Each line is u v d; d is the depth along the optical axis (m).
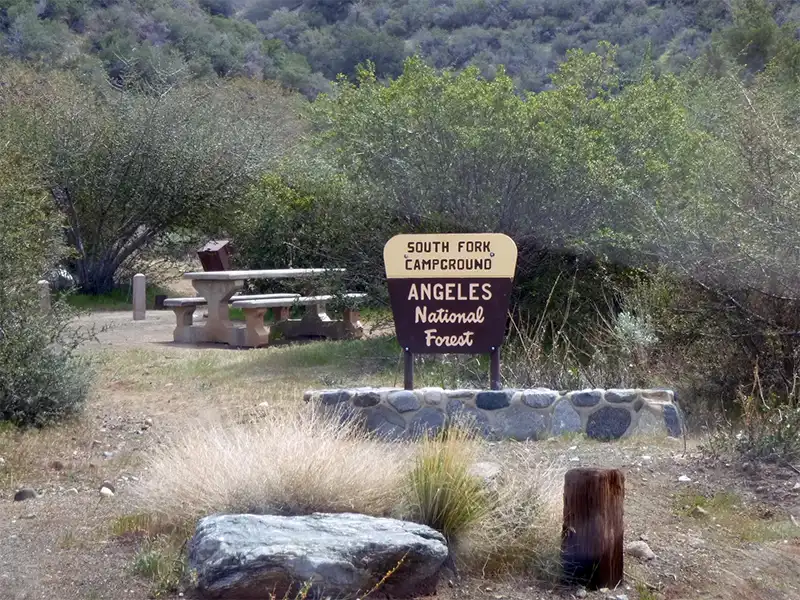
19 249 8.91
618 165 10.75
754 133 8.69
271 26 48.06
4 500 6.36
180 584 4.64
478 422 7.79
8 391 8.22
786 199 8.24
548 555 5.01
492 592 4.79
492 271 7.93
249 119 26.50
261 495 5.32
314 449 5.62
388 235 12.09
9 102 21.83
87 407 9.12
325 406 7.81
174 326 16.58
